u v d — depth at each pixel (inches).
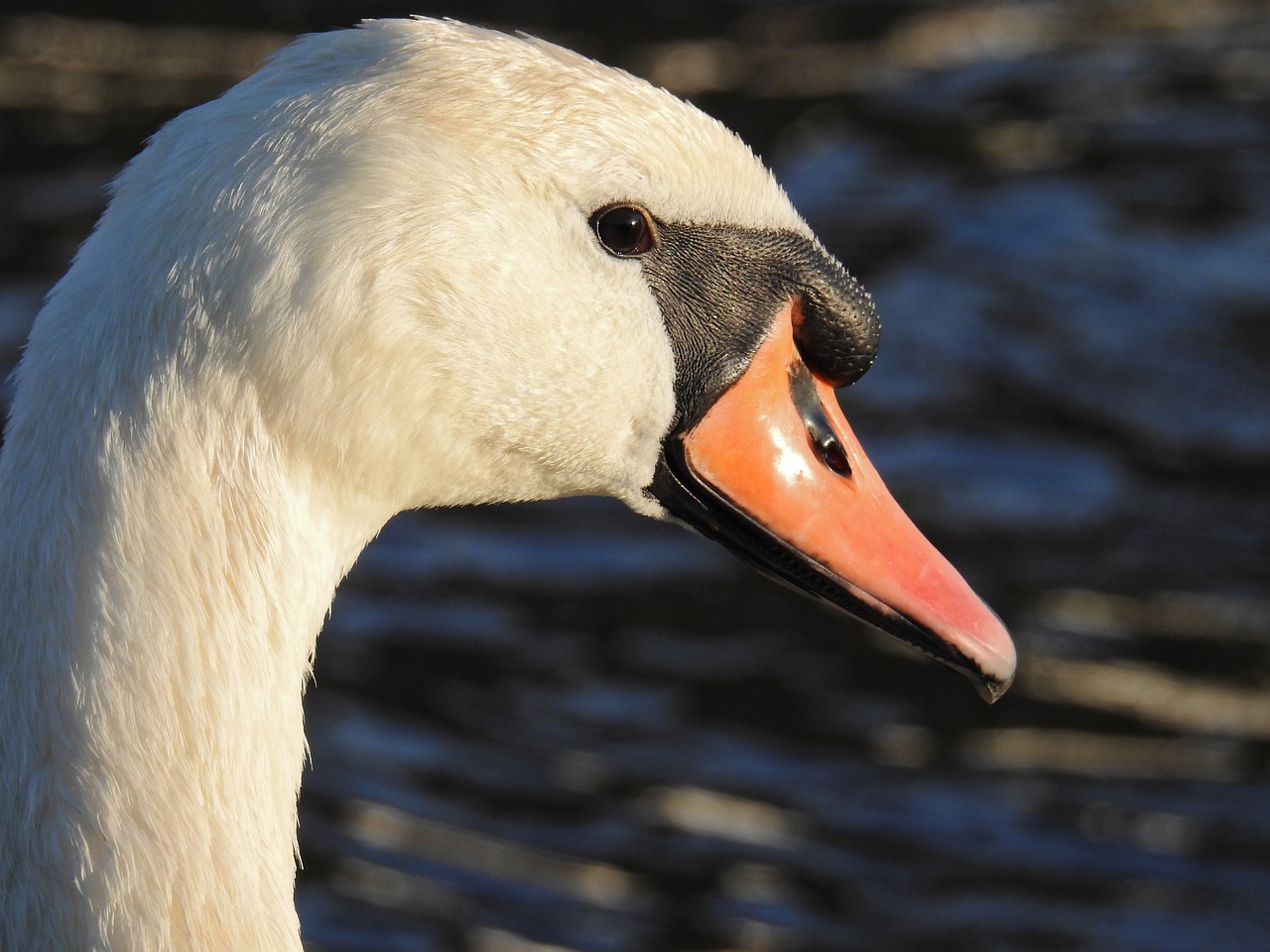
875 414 643.5
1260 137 826.8
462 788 473.7
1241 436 636.1
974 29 944.9
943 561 240.4
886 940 430.0
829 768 494.0
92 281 192.2
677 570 577.9
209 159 193.8
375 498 208.1
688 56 909.2
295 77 202.8
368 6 972.6
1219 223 757.9
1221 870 458.6
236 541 190.1
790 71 895.7
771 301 235.0
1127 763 499.2
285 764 195.9
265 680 192.2
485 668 525.0
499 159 210.4
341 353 196.2
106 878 181.8
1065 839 468.8
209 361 189.2
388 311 200.7
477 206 208.2
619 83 221.6
